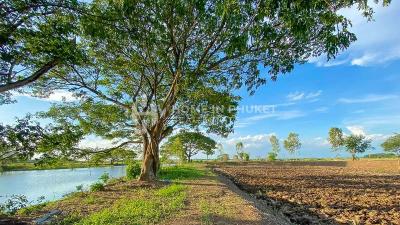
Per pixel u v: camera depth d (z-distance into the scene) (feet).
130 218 31.83
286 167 185.47
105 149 70.33
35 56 35.83
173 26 40.19
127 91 70.03
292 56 37.11
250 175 116.67
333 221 40.09
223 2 21.89
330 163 223.71
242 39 22.53
